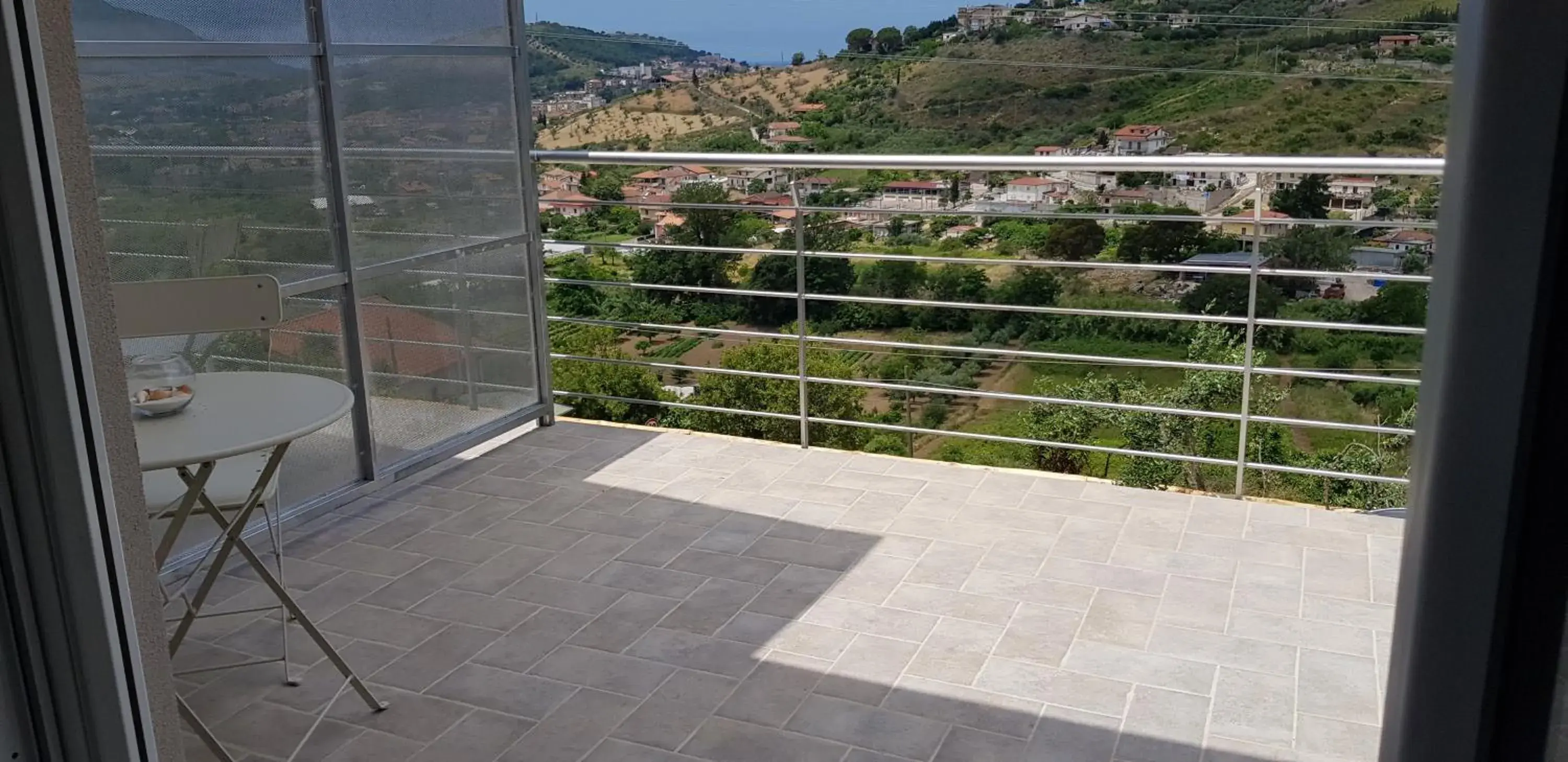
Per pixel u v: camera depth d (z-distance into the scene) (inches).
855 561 129.2
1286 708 97.9
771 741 94.6
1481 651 27.9
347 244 143.2
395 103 148.7
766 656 108.3
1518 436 26.4
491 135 166.6
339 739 96.0
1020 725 96.0
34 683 43.1
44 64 38.8
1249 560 127.4
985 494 149.3
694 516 143.8
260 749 94.5
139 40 115.8
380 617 117.6
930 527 138.6
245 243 130.4
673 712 99.1
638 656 108.9
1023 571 125.6
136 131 116.8
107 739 43.9
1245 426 142.9
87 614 42.6
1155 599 118.3
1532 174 24.9
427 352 159.3
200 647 111.3
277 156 133.3
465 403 167.5
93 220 43.0
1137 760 90.7
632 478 158.6
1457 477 27.3
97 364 43.7
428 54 153.2
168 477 98.5
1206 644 108.8
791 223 163.5
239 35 127.0
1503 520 26.9
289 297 136.4
